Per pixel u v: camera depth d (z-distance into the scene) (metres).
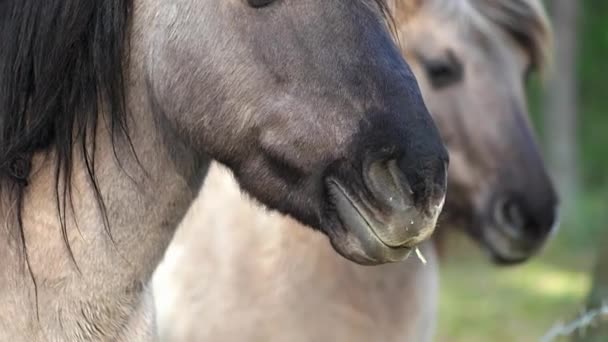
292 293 6.12
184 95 4.01
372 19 3.92
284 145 3.91
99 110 4.18
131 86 4.18
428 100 6.79
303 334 6.13
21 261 4.18
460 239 7.41
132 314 4.34
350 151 3.83
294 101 3.89
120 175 4.22
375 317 6.23
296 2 3.92
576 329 7.05
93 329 4.26
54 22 4.09
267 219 6.17
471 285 16.91
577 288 17.03
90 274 4.22
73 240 4.20
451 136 6.85
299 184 3.95
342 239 3.92
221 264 6.24
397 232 3.81
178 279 6.33
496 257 7.06
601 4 31.77
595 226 21.88
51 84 4.11
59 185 4.18
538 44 7.12
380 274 6.22
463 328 14.45
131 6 4.10
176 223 4.36
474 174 6.88
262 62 3.91
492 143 6.82
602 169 29.66
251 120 3.94
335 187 3.89
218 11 3.95
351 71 3.84
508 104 6.87
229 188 6.30
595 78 31.14
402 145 3.77
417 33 6.72
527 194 6.87
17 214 4.18
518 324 14.73
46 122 4.14
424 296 6.46
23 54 4.12
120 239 4.25
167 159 4.24
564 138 26.14
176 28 4.00
